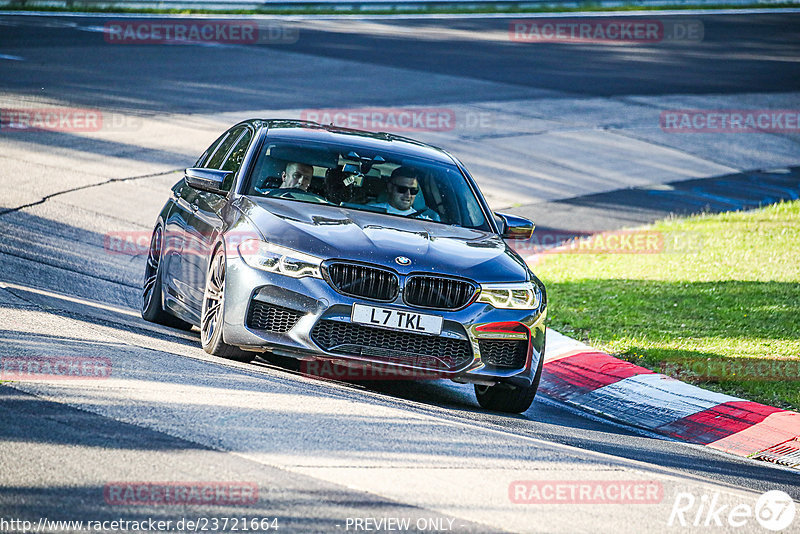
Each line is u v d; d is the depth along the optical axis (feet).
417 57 371.35
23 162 177.37
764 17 597.11
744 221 194.90
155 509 48.67
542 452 69.67
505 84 334.24
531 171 232.32
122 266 126.00
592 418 92.02
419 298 79.30
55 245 127.85
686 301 134.51
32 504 47.65
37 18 387.75
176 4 453.58
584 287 142.20
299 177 90.63
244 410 66.85
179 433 60.23
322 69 327.26
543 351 85.71
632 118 304.71
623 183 232.73
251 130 99.14
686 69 404.57
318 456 59.72
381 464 60.08
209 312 85.05
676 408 95.20
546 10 555.28
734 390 101.30
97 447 55.93
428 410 78.95
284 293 78.23
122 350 79.46
